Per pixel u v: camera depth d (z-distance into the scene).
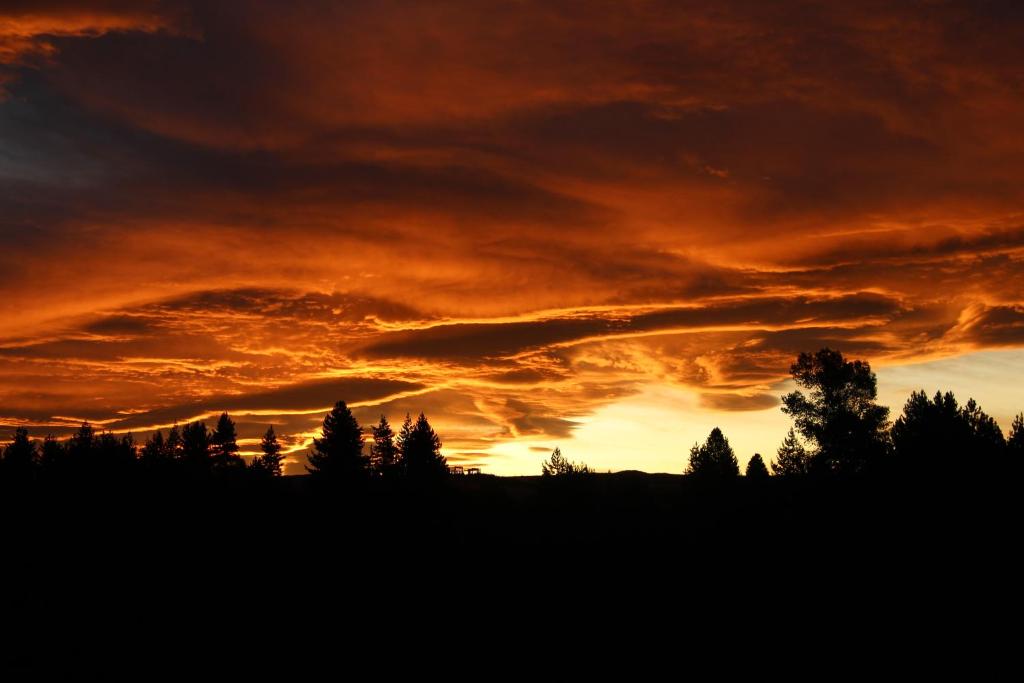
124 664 35.88
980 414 44.97
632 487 70.50
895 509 40.88
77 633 39.16
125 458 69.81
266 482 72.62
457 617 43.78
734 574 44.56
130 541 53.66
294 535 57.28
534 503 68.44
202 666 36.34
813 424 48.28
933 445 42.72
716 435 75.19
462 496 75.56
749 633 36.88
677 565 48.97
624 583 47.62
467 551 55.88
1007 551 35.91
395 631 41.72
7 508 58.41
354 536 57.78
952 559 36.78
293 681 35.00
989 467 40.09
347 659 37.78
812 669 31.70
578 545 56.78
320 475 75.88
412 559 53.81
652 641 38.06
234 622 42.31
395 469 77.94
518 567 52.34
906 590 36.41
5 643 37.00
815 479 46.91
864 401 47.72
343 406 80.44
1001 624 32.06
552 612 44.16
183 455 85.50
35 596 43.88
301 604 45.56
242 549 53.84
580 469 69.44
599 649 37.91
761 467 73.81
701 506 65.94
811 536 44.06
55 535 54.12
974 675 28.42
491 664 36.88
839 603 37.53
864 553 40.16
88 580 47.16
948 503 39.28
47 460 68.44
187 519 58.12
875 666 30.81
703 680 32.22
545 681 34.19
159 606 43.97
